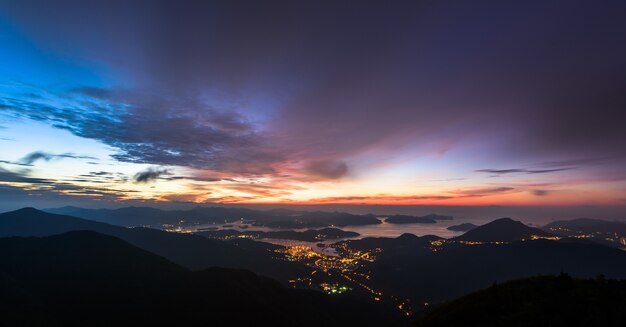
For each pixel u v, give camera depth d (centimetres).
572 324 2323
